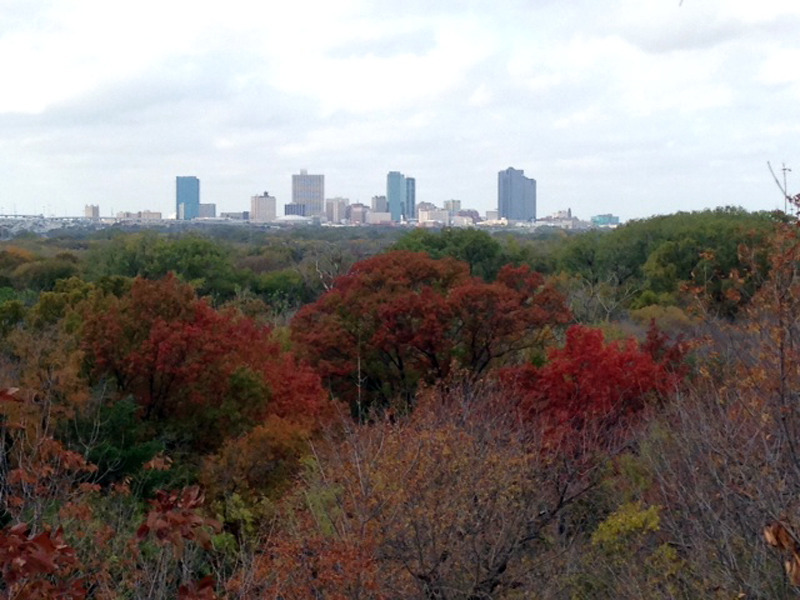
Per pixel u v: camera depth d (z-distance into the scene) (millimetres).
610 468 14359
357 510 9930
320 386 24703
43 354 20359
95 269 55969
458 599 10828
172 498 5559
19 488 8664
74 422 16750
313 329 28125
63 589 5758
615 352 19703
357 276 30156
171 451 20516
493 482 11234
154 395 22000
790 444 7645
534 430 15086
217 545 11594
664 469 11297
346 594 8719
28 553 4934
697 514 9969
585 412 17078
